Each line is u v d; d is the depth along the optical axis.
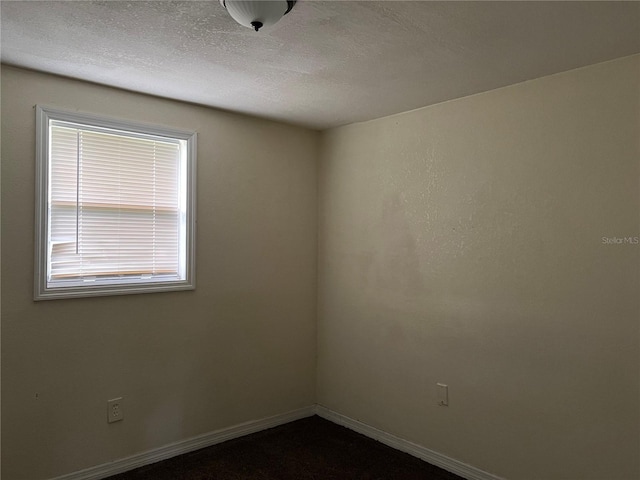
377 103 3.05
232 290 3.34
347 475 2.84
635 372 2.20
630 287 2.22
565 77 2.45
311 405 3.85
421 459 3.07
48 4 1.78
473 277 2.83
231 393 3.34
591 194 2.35
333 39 2.08
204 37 2.07
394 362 3.27
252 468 2.91
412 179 3.18
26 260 2.50
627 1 1.73
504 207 2.69
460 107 2.92
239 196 3.38
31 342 2.52
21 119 2.48
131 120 2.85
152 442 2.96
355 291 3.56
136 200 2.94
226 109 3.23
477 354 2.80
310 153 3.83
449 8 1.78
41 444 2.55
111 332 2.80
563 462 2.43
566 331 2.43
